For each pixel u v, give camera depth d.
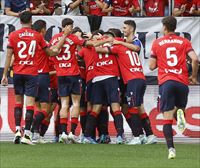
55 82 43.09
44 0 47.28
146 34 45.69
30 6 46.88
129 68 41.12
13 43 39.62
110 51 41.22
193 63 32.28
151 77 45.53
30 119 39.56
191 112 45.38
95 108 41.94
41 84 41.12
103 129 42.69
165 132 31.83
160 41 32.47
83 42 41.44
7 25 45.69
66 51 41.28
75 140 41.97
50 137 45.12
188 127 45.34
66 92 41.41
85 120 43.22
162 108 31.98
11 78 45.44
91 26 45.59
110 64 41.59
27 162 30.20
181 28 45.78
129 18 45.66
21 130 44.75
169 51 32.19
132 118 41.38
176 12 46.12
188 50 32.28
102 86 41.72
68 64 41.41
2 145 39.31
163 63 32.16
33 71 39.62
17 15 45.56
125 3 46.94
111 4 46.97
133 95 40.97
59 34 41.66
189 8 46.59
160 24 45.69
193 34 45.69
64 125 41.44
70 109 44.53
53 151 35.81
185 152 36.19
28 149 36.78
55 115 44.97
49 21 45.69
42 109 41.56
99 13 47.06
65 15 45.66
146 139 41.94
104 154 34.50
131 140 41.84
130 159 31.88
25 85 39.81
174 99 32.03
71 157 32.69
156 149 37.59
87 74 42.16
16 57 39.75
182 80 31.94
